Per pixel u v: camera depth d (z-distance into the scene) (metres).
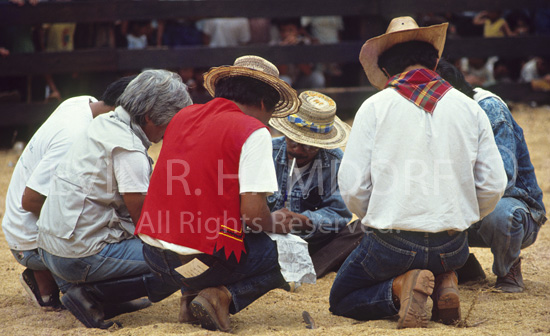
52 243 10.02
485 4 31.77
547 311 10.52
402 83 9.47
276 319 10.76
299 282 9.85
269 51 30.47
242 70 9.51
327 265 12.92
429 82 9.45
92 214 9.99
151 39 32.69
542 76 34.84
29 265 11.06
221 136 9.11
